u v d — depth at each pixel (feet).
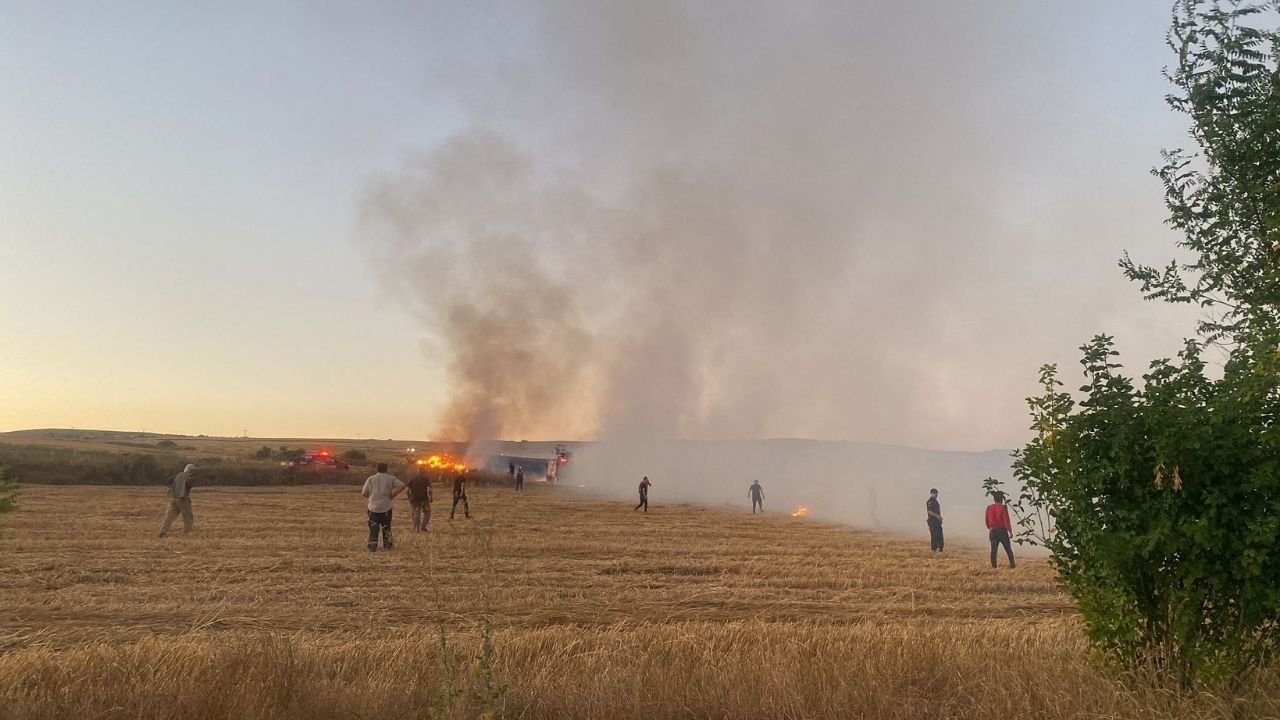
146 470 136.46
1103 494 17.74
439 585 39.93
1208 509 16.42
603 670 20.10
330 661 21.27
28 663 19.35
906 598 39.83
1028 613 36.50
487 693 16.89
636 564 49.83
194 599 35.70
